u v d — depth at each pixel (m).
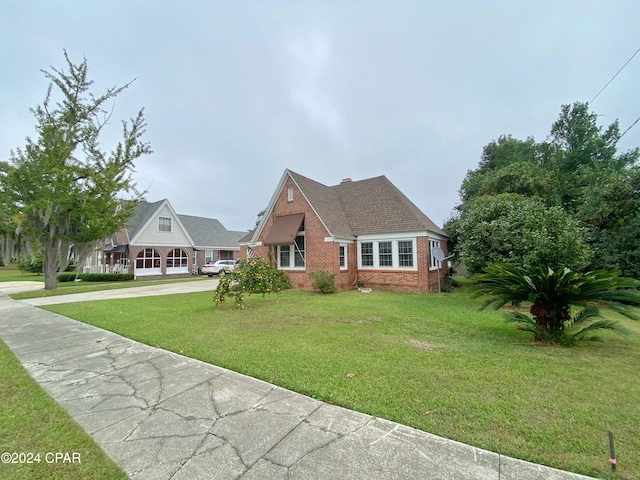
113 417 3.46
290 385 4.23
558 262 10.59
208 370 4.90
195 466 2.56
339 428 3.12
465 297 14.13
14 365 5.33
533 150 33.59
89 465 2.61
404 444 2.82
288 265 18.86
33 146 17.84
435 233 19.27
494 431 3.03
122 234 32.12
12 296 16.19
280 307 11.05
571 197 24.23
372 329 7.62
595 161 26.61
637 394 3.92
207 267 33.19
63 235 18.97
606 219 15.45
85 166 18.98
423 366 4.95
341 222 18.92
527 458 2.61
